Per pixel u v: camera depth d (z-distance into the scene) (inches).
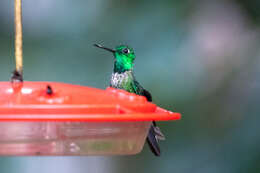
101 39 505.4
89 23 510.6
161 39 500.4
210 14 509.7
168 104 454.3
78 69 494.3
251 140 462.3
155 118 212.8
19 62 235.5
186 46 497.0
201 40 500.4
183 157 464.4
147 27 503.8
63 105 208.2
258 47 498.9
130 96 230.8
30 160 550.3
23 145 213.6
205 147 462.3
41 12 509.7
